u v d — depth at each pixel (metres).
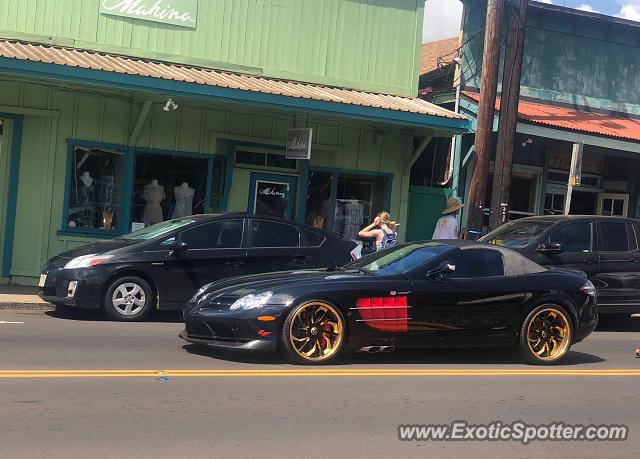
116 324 9.76
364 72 15.84
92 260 9.85
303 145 13.80
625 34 18.70
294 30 15.18
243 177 15.03
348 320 7.72
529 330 8.47
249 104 12.87
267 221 10.88
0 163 12.95
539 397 6.93
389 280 7.90
